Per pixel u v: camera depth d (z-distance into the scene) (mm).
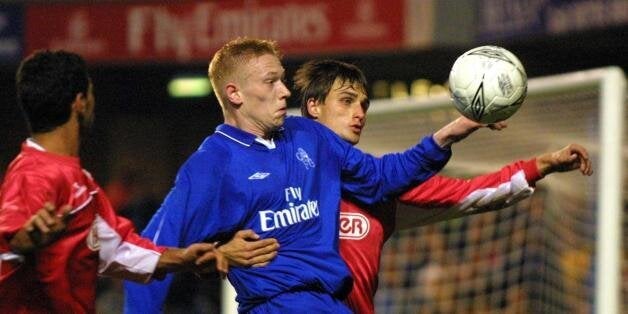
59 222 12438
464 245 28281
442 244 28625
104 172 52062
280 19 38188
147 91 51250
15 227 12789
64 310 13695
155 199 40000
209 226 14469
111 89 51062
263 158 14695
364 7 36531
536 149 23234
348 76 16688
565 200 24109
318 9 37469
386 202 16000
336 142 15586
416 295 28875
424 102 24453
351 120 16562
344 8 36969
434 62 44531
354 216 16031
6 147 52312
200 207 14406
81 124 13859
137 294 14594
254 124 14828
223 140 14781
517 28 33094
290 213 14617
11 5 42312
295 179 14781
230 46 15102
